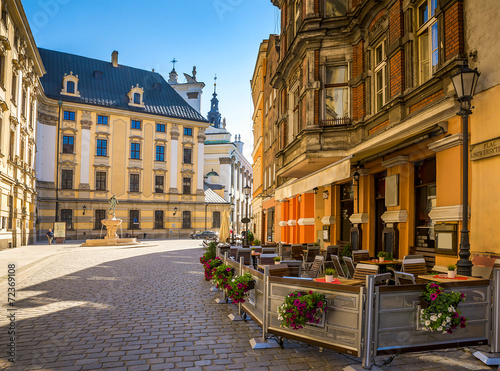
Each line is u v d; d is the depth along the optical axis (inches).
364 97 423.2
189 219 2018.9
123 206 1836.9
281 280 201.5
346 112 450.3
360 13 419.8
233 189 2847.0
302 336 190.2
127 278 474.3
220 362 182.1
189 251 1006.4
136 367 175.2
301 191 450.3
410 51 344.5
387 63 381.7
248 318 266.7
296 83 535.2
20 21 947.3
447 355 190.9
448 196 287.0
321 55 457.4
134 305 310.3
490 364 177.0
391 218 379.9
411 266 294.0
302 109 486.0
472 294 183.0
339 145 445.7
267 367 175.9
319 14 458.3
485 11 258.4
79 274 515.8
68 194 1707.7
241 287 248.1
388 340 170.2
